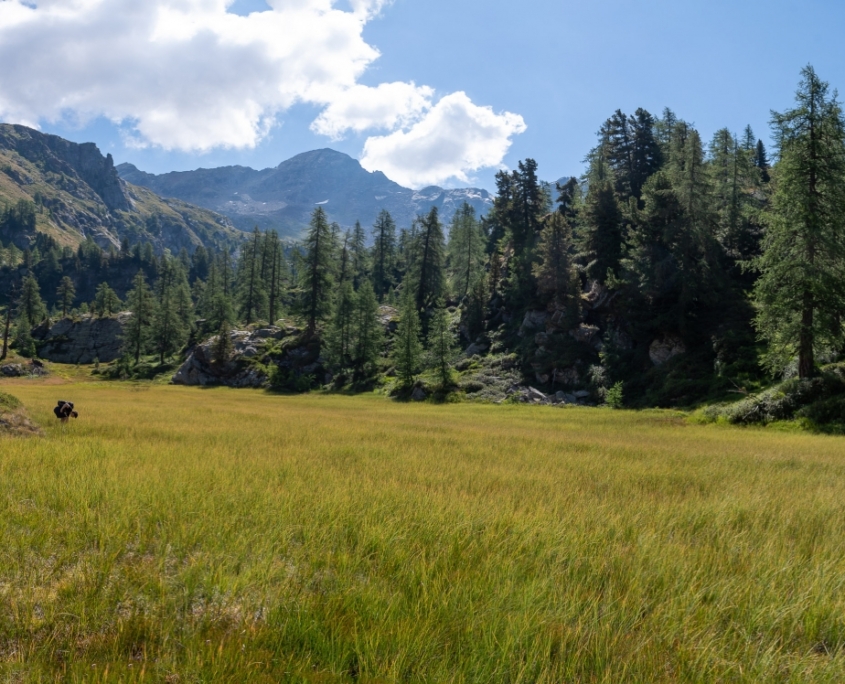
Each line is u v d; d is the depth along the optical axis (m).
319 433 18.06
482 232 101.81
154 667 3.22
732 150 68.06
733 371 40.84
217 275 117.31
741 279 52.78
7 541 5.07
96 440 13.30
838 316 29.36
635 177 72.00
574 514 6.80
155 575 4.45
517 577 4.64
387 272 109.56
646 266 49.97
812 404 27.05
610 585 4.42
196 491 7.19
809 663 3.58
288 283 125.12
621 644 3.62
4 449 10.62
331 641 3.49
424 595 4.04
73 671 3.11
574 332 55.44
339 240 92.62
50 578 4.46
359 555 5.04
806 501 8.27
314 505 6.61
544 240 62.53
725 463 13.13
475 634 3.59
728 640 3.84
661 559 5.16
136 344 95.31
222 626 3.81
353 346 71.94
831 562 5.19
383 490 7.74
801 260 28.70
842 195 28.55
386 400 58.78
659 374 46.09
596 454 14.48
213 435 16.08
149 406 32.06
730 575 4.97
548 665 3.26
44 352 109.00
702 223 48.94
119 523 5.61
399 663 3.22
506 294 70.19
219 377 75.56
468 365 62.19
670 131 80.56
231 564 4.76
